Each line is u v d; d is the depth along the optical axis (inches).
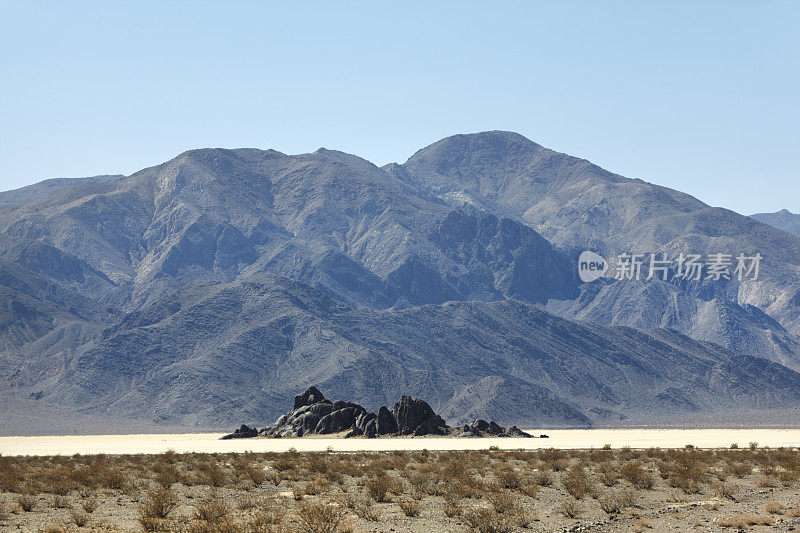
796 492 2878.9
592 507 2559.1
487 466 4045.3
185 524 2208.4
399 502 2529.5
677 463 4028.1
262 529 2050.9
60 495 2945.4
